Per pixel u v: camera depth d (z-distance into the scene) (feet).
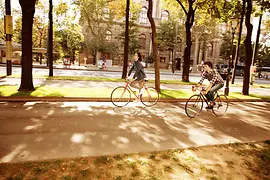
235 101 37.09
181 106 29.07
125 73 57.16
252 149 15.47
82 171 10.62
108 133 16.56
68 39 129.39
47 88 33.06
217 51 169.48
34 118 19.22
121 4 78.64
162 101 31.48
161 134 17.28
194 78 86.69
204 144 15.76
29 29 29.91
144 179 10.41
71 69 85.92
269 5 42.04
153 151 13.71
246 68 43.16
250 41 42.27
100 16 111.14
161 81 59.47
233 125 21.72
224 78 95.25
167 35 137.08
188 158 13.12
